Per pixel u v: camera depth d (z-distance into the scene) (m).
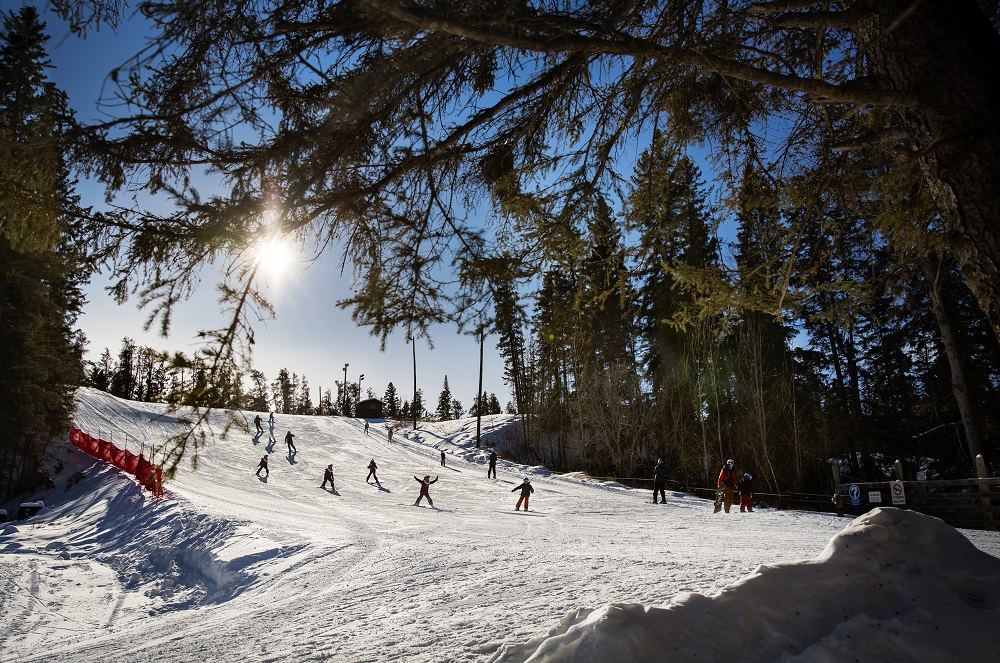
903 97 2.72
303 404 100.25
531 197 3.60
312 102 2.92
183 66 2.61
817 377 30.47
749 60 3.93
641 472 35.78
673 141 4.09
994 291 2.66
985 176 2.61
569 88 3.72
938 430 25.75
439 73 3.17
